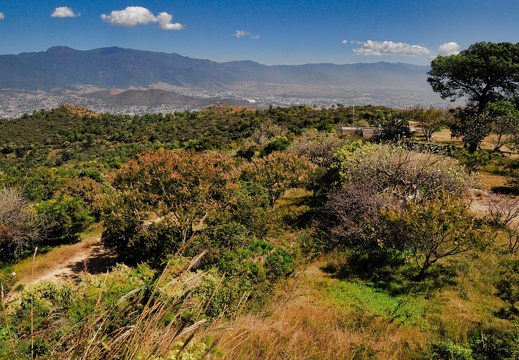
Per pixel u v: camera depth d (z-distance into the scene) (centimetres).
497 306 854
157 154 1439
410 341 674
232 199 1391
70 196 2212
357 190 1361
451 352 581
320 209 1620
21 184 2639
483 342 610
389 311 844
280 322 397
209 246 991
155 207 1331
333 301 891
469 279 991
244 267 888
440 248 1162
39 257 1585
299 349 338
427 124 3231
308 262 1166
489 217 1380
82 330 186
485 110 2742
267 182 1817
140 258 1295
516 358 560
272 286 868
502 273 996
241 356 265
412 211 1032
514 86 2889
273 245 1097
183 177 1340
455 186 1354
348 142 2286
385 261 1140
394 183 1428
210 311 509
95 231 1936
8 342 239
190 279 208
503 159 2238
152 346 183
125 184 1389
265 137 3731
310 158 2259
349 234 1261
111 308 197
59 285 649
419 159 1540
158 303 198
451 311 845
